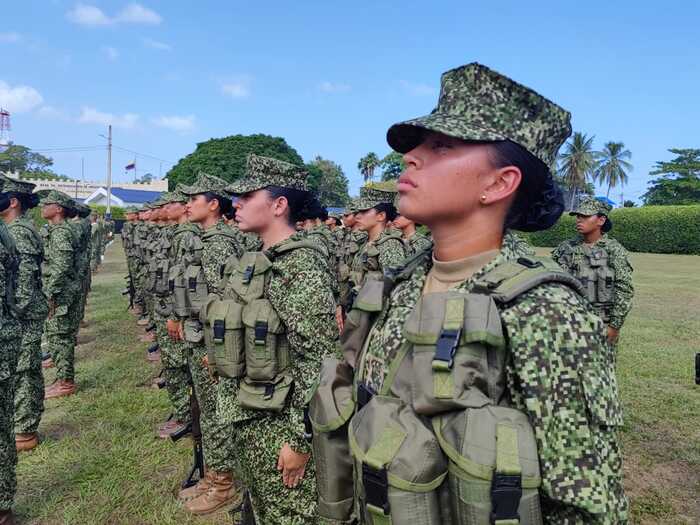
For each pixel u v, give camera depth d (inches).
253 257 91.7
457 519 35.8
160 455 166.6
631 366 253.6
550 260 43.1
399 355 43.1
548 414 36.1
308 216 105.7
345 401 50.3
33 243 165.9
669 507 138.1
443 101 46.8
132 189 2413.9
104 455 166.7
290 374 87.5
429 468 36.5
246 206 98.5
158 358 271.7
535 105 44.1
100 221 775.1
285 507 89.2
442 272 46.3
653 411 197.5
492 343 36.9
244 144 1749.5
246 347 87.4
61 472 156.9
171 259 188.1
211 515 134.1
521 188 45.8
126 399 216.4
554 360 36.8
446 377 37.0
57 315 217.2
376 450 37.8
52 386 223.6
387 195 253.8
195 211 157.6
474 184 44.0
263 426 89.2
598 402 36.1
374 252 227.0
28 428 169.3
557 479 35.3
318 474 52.6
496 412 36.4
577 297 39.8
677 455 164.9
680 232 1197.7
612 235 1304.1
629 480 151.6
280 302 85.3
